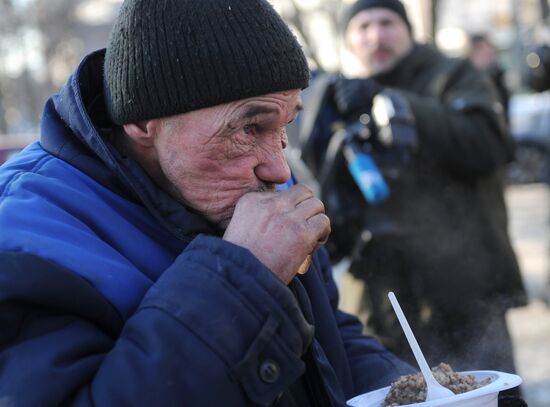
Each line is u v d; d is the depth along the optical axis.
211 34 1.39
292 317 1.33
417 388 1.48
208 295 1.30
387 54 3.57
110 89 1.45
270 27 1.42
